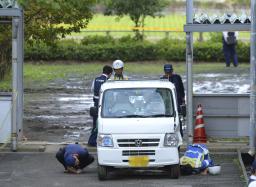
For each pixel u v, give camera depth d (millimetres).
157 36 134625
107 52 113062
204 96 52438
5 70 80688
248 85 82125
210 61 113875
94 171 43688
